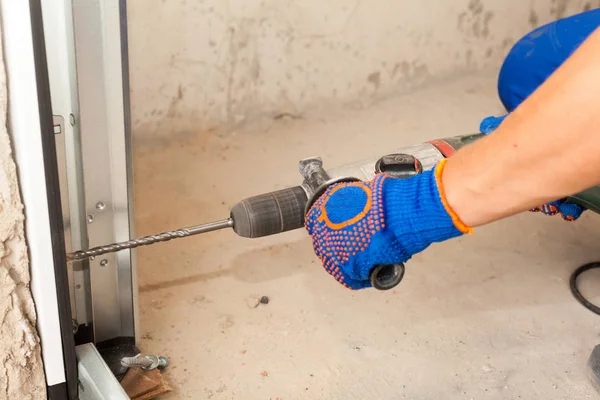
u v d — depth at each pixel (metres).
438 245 1.80
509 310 1.61
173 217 1.85
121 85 1.09
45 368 1.13
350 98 2.40
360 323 1.56
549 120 0.78
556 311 1.61
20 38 0.91
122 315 1.31
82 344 1.23
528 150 0.81
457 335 1.53
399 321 1.56
